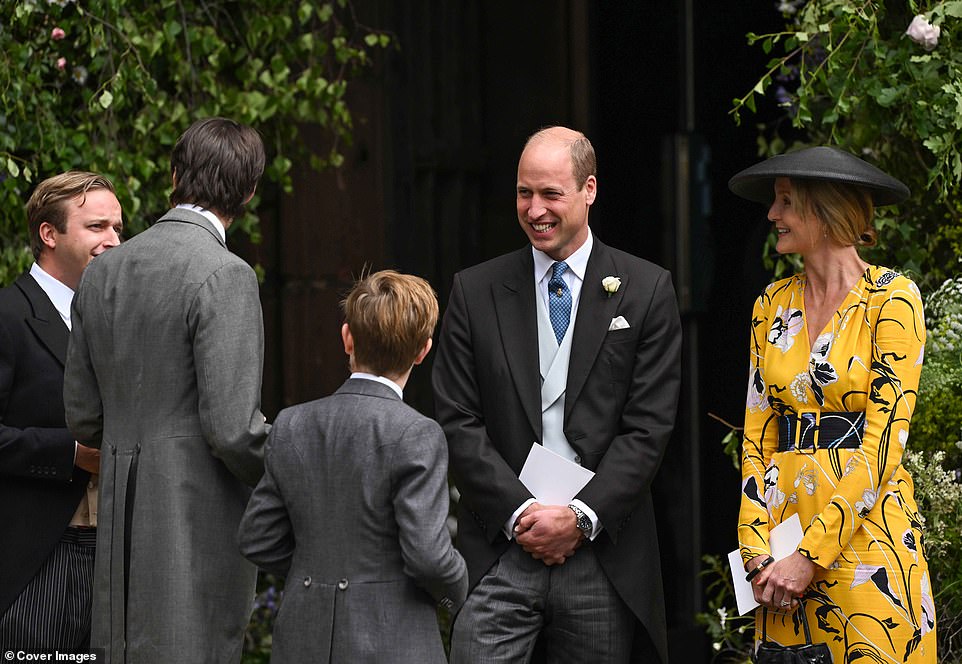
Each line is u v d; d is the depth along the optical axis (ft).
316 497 26.63
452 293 34.09
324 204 61.82
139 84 44.21
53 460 31.99
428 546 25.55
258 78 49.37
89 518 32.99
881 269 29.30
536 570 31.96
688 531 56.85
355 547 26.30
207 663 29.37
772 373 29.99
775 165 29.55
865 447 28.04
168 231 29.94
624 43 58.80
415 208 61.36
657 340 32.50
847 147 40.32
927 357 37.32
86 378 30.48
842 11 38.04
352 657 25.84
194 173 30.25
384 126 60.54
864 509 28.02
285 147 51.90
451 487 59.16
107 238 33.71
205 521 29.37
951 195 40.32
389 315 26.94
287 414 27.61
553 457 31.63
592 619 31.94
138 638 29.04
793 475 29.22
